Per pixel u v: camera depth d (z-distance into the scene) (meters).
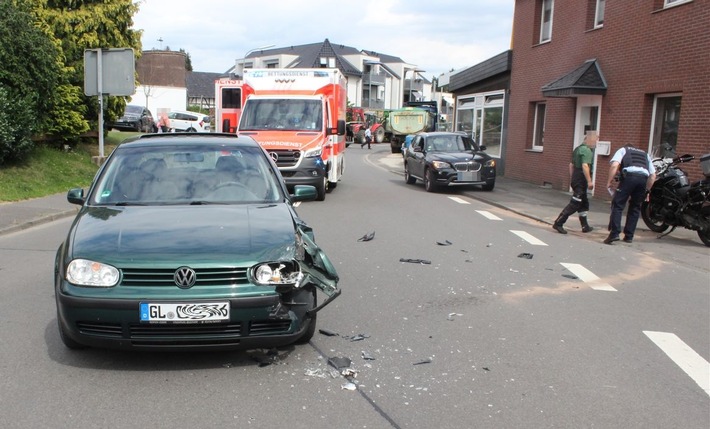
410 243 9.30
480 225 11.31
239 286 4.12
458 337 5.12
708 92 11.26
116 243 4.27
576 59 16.36
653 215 10.39
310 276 4.46
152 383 4.05
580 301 6.36
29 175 13.91
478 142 24.67
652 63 12.98
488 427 3.56
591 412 3.80
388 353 4.70
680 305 6.29
